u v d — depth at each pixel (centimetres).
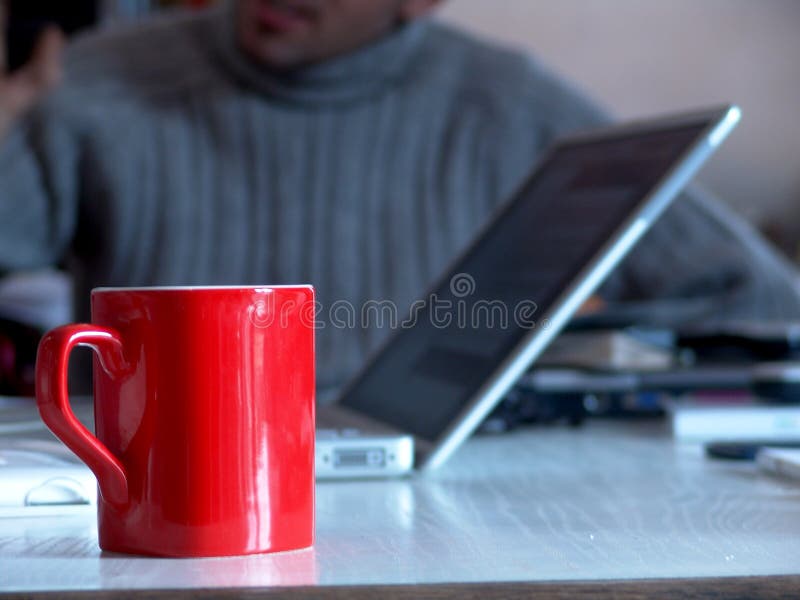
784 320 190
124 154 221
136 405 52
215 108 225
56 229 221
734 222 208
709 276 190
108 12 361
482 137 229
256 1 217
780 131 451
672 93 455
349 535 58
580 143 107
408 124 227
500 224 105
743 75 452
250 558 52
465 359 90
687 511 65
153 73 230
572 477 82
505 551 53
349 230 219
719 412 105
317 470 81
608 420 128
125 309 52
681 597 46
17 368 185
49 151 218
